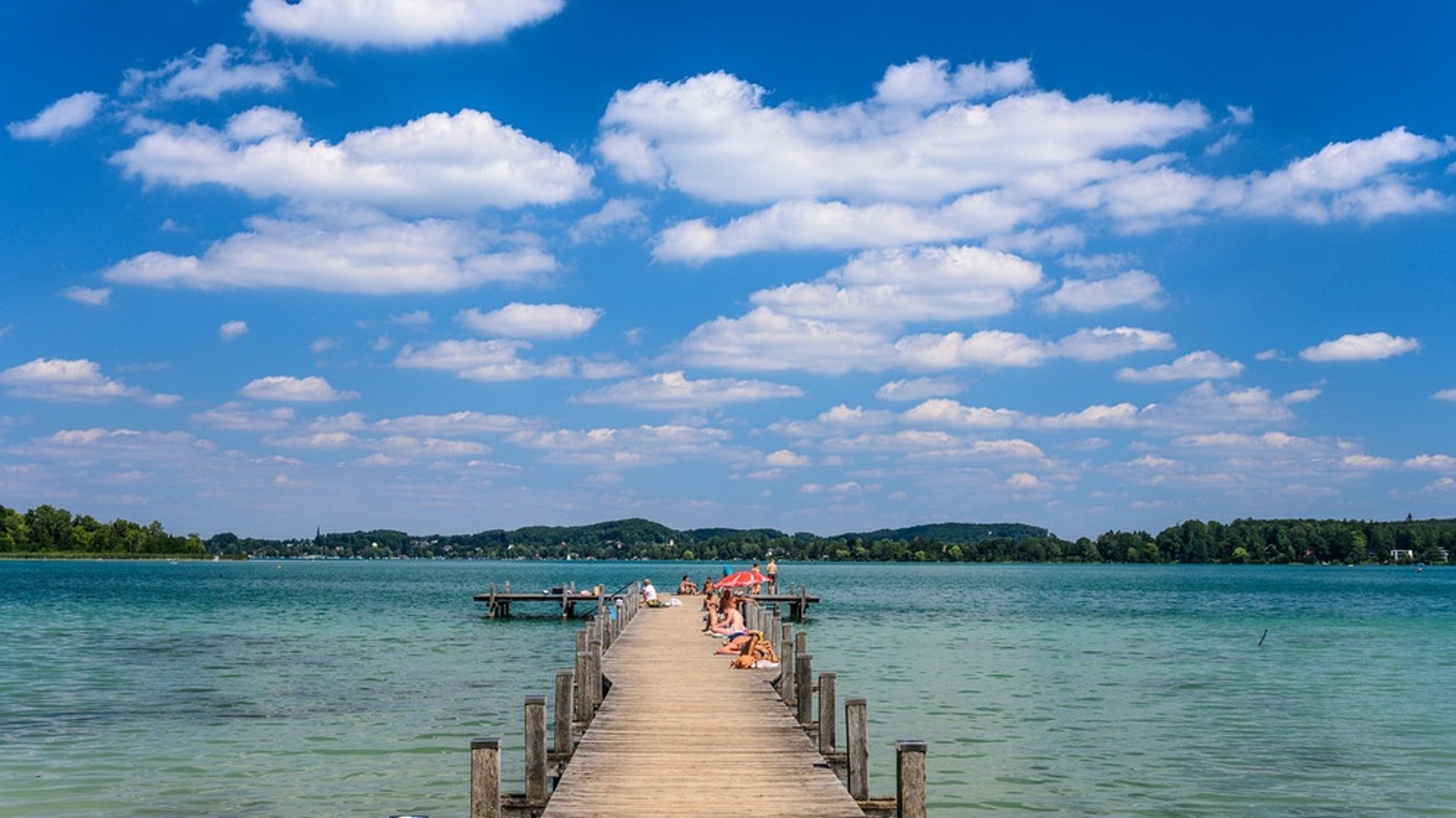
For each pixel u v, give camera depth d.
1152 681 39.44
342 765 23.88
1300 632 64.00
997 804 21.05
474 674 39.69
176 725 28.62
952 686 37.47
